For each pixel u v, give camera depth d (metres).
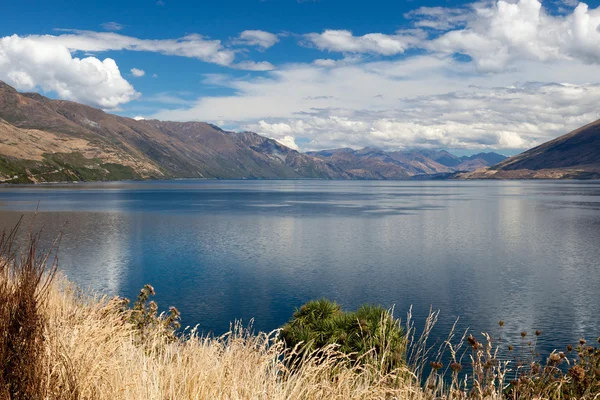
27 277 4.48
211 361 6.11
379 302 39.50
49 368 4.64
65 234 80.12
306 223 101.12
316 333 8.37
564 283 46.53
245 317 35.12
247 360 6.36
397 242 74.25
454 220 107.19
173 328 10.78
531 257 60.97
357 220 107.31
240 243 72.94
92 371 5.00
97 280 47.12
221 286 45.06
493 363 6.65
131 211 130.50
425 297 41.19
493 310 37.06
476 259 59.66
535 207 145.62
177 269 53.00
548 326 33.28
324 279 48.31
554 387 6.34
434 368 6.75
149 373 5.45
